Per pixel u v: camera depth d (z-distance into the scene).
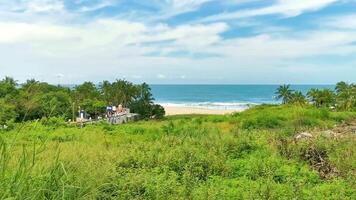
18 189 5.09
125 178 9.48
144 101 98.19
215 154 13.39
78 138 17.41
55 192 5.57
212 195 8.90
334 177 11.52
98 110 84.75
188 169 11.30
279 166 12.19
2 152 5.34
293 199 9.00
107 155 12.33
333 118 31.23
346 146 14.66
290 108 35.41
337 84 77.94
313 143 15.02
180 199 8.69
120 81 109.31
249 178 11.35
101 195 7.27
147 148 14.16
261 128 26.53
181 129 22.22
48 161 6.37
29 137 6.59
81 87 101.88
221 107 166.88
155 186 9.24
